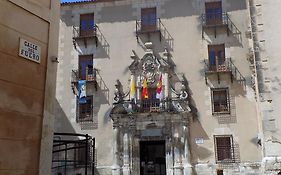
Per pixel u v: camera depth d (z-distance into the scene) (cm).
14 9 704
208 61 2361
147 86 2380
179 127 2264
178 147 2231
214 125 2258
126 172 2244
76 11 2639
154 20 2512
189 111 2261
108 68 2488
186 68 2381
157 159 2309
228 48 2358
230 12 2412
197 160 2219
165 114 2283
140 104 2338
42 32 773
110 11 2594
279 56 1817
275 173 1641
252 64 2172
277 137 1705
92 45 2553
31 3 752
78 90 2464
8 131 654
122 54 2492
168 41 2450
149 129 2306
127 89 2416
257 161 2142
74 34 2592
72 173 2280
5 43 672
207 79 2333
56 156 2295
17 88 687
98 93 2456
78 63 2541
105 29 2564
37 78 741
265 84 1797
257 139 2173
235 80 2302
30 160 696
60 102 2497
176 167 2192
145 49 2462
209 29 2402
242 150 2184
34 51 741
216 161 2195
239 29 2373
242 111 2245
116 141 2306
